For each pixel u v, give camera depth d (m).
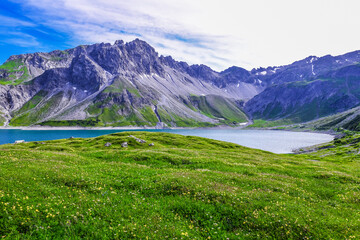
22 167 21.28
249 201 17.84
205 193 18.52
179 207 16.45
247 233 14.23
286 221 15.27
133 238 12.25
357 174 38.44
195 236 13.24
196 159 36.97
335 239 13.79
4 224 11.87
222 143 101.50
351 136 172.25
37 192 15.86
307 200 21.20
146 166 30.48
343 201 22.23
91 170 23.83
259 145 198.50
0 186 15.45
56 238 11.78
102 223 13.21
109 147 72.94
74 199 15.57
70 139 107.56
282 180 28.08
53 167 22.80
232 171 31.08
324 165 48.94
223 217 15.58
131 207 15.68
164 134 110.56
